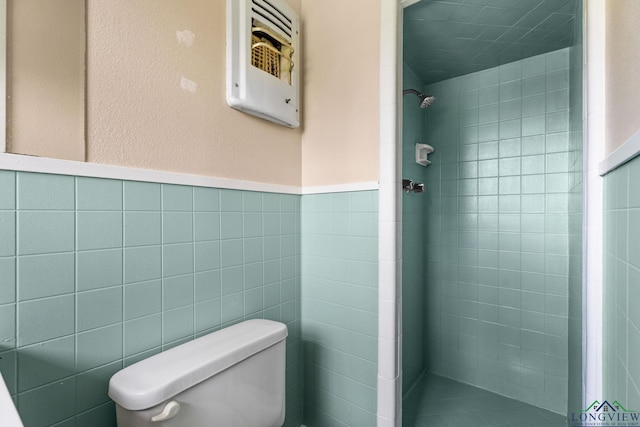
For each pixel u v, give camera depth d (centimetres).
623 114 60
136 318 76
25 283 59
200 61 91
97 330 69
